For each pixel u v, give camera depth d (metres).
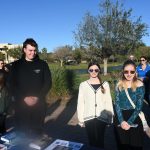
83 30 32.97
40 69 5.12
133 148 4.51
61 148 3.25
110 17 31.81
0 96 6.55
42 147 3.30
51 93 14.14
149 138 7.13
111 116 5.12
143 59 10.16
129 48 32.44
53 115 10.50
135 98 4.60
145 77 9.94
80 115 5.19
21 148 3.26
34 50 5.02
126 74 4.66
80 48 33.50
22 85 5.05
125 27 31.86
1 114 6.60
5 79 6.50
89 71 5.20
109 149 5.97
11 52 60.91
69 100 13.81
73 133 7.91
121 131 4.55
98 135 5.09
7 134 3.74
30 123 5.05
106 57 32.66
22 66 5.09
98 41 32.47
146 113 9.87
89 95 5.12
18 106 5.12
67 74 14.63
